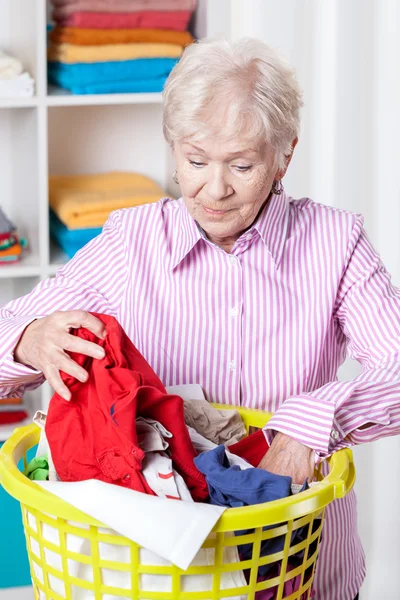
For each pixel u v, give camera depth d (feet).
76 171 9.64
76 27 8.17
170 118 3.87
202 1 8.62
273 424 3.86
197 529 2.93
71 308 4.68
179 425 3.64
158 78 8.59
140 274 4.59
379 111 8.21
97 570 3.13
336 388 3.96
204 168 3.90
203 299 4.50
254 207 4.08
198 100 3.72
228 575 3.16
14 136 9.19
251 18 8.34
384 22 8.05
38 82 8.16
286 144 4.00
